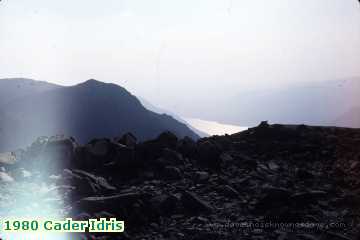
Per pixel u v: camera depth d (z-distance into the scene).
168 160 10.54
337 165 10.62
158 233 6.74
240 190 8.88
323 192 8.27
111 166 10.22
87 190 8.35
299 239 6.20
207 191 8.81
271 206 7.74
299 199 7.88
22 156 10.66
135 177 9.96
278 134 13.07
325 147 12.11
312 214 7.40
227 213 7.54
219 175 9.91
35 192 8.29
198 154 10.98
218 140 12.81
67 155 10.29
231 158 11.15
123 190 8.84
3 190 8.17
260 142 12.61
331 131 13.81
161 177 9.84
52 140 10.87
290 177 9.84
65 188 8.47
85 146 10.84
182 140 11.86
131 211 7.29
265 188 8.20
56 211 7.29
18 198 7.89
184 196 7.91
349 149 11.65
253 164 10.77
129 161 10.27
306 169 10.55
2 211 7.21
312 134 13.09
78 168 10.35
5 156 10.47
